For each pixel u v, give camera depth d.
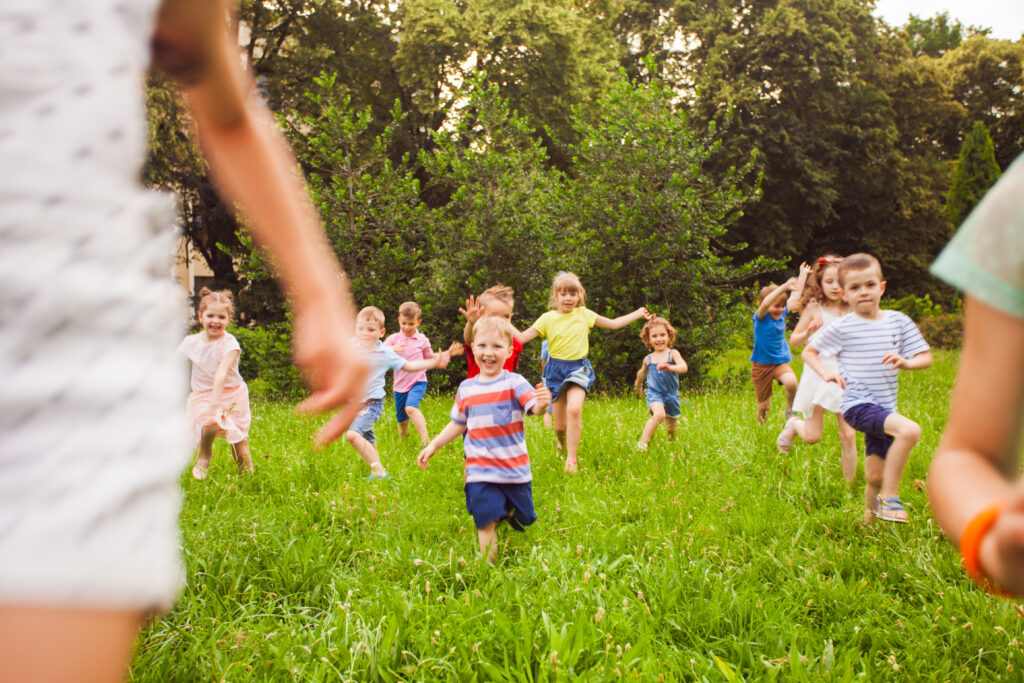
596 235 13.80
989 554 0.82
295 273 1.20
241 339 14.47
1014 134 41.38
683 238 13.45
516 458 4.45
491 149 14.26
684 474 5.94
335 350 1.15
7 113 0.62
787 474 6.01
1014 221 0.89
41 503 0.56
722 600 3.42
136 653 2.84
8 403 0.57
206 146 1.19
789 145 30.95
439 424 8.86
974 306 0.95
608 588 3.69
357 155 14.38
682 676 2.87
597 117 26.00
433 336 13.42
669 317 13.38
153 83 16.81
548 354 7.30
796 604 3.45
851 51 33.50
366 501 5.04
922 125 38.97
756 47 31.44
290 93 24.50
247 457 6.30
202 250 23.92
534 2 24.66
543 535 4.50
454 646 3.00
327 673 2.81
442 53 25.00
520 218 13.64
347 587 3.67
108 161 0.66
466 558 4.07
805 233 33.16
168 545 0.65
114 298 0.62
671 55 33.94
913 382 11.77
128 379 0.62
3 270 0.58
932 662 2.99
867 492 4.73
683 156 13.92
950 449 0.98
